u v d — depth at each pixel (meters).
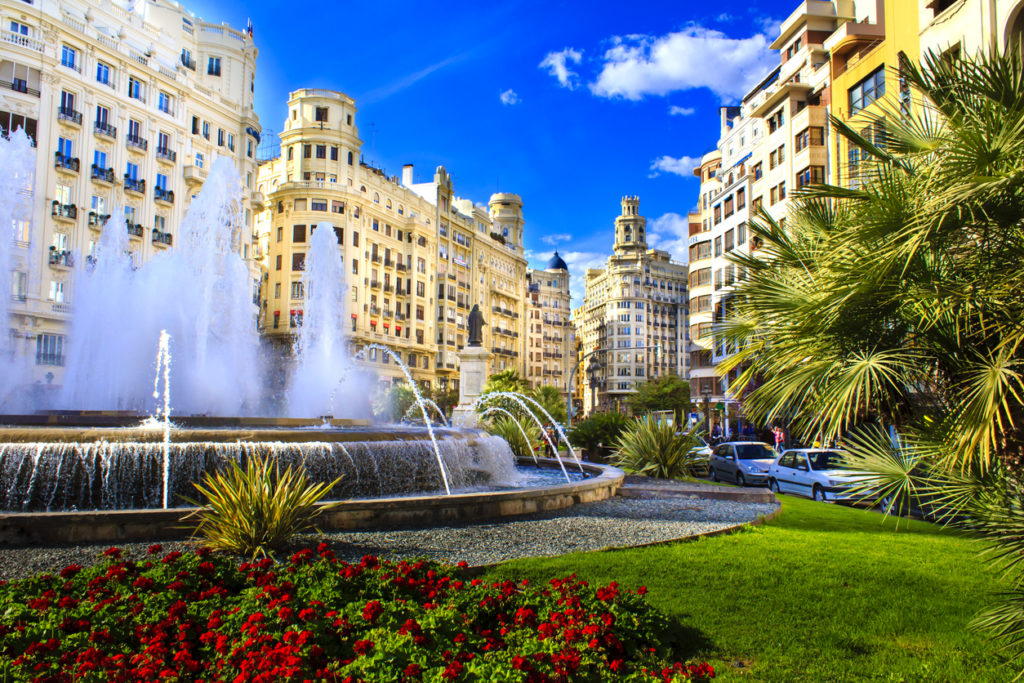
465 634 4.79
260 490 8.08
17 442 10.77
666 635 5.41
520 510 11.67
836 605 6.51
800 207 7.46
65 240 39.47
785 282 6.45
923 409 5.55
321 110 64.06
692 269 57.91
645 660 4.80
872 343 5.54
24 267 37.25
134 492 10.91
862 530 11.11
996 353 4.97
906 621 6.08
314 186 61.09
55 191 38.94
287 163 63.91
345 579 5.81
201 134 50.03
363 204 64.50
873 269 5.22
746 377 6.40
